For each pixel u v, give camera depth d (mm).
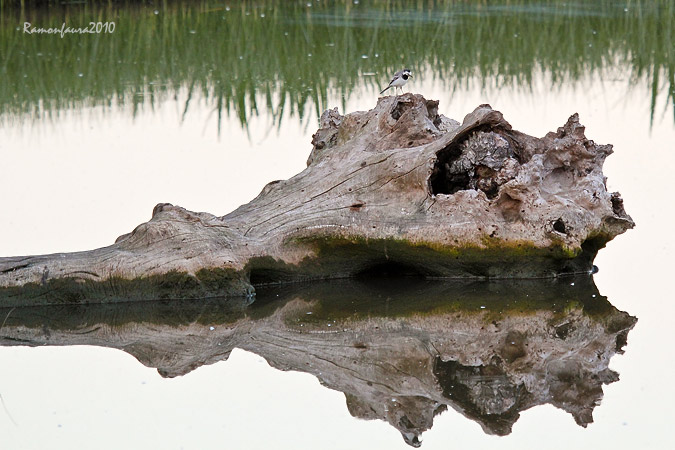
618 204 23031
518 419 15789
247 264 21797
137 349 18781
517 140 23188
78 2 53531
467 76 38250
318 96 36125
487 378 17156
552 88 36531
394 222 21984
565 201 21859
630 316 20266
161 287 21406
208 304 21328
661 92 35906
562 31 44312
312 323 20109
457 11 49562
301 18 48219
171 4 52938
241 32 44750
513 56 40906
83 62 41375
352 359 18109
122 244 21984
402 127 23250
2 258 21406
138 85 38469
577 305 20922
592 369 17453
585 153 22422
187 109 35250
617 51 41500
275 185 23359
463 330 19484
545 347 18547
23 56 42188
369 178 22516
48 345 18969
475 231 21750
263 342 18984
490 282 22656
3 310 20984
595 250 22969
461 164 22547
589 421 15703
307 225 22281
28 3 52406
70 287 21172
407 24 46188
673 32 42406
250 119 33906
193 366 17891
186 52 42094
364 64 39688
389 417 15961
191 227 21859
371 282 22938
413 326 19734
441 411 16078
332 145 24766
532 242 21688
